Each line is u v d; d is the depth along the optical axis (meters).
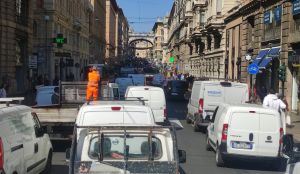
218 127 15.08
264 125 14.30
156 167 7.60
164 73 112.50
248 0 44.91
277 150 14.23
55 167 13.62
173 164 7.63
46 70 52.31
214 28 60.62
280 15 35.16
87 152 7.91
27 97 36.59
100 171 7.57
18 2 40.84
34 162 10.99
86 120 10.81
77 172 7.54
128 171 7.58
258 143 14.25
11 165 9.26
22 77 42.75
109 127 8.02
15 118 10.01
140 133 8.04
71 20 68.56
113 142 7.99
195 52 84.69
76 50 74.38
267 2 38.66
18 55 41.75
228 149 14.31
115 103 11.32
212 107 22.00
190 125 25.22
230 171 14.02
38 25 52.84
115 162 7.62
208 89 22.03
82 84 19.33
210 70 67.75
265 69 38.84
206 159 15.70
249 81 44.38
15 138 9.72
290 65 32.81
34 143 11.05
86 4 87.38
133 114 10.91
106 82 21.58
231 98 21.97
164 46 184.88
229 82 22.02
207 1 71.25
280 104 20.44
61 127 16.20
